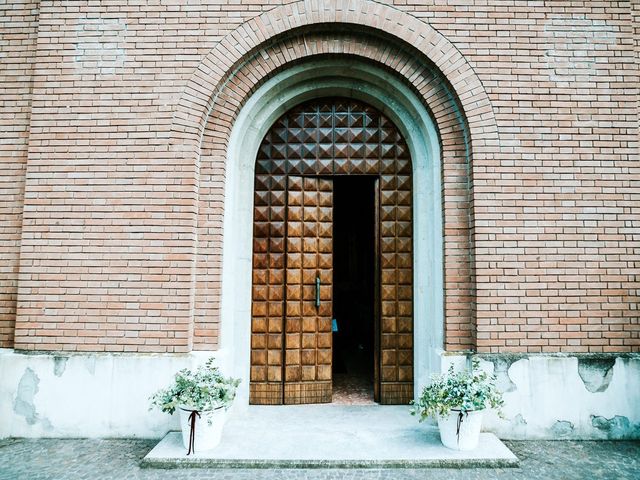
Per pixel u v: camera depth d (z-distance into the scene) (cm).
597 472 376
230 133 505
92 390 449
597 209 467
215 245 480
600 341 456
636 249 464
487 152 471
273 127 548
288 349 529
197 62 480
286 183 543
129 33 484
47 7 489
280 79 511
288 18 480
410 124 529
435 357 482
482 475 370
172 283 462
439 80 493
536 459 399
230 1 484
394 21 480
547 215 466
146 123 476
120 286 463
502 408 446
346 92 539
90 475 369
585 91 477
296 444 411
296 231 539
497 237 463
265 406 519
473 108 474
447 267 476
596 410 444
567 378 446
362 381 624
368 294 914
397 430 445
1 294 486
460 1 484
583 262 462
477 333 455
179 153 474
